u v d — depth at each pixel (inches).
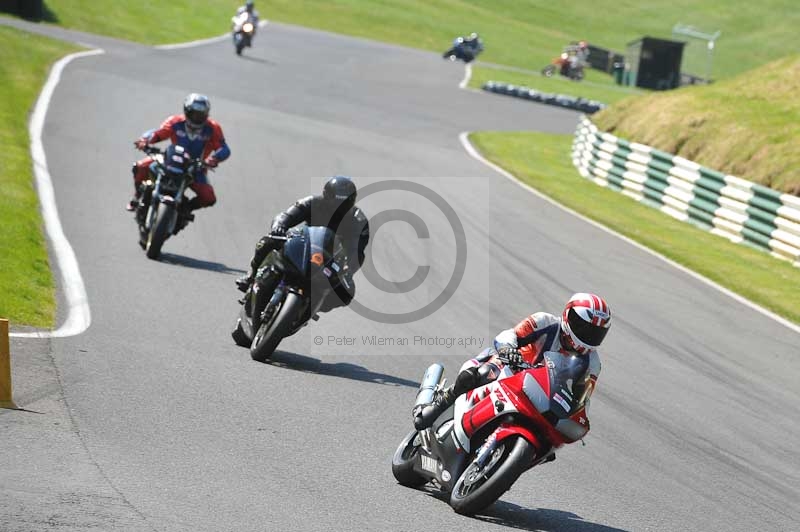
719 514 990.4
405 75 6368.1
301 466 948.0
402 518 850.8
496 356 898.7
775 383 1533.0
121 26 6190.9
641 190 3326.8
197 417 1044.5
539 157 4047.7
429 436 934.4
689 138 3659.0
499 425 878.4
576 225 2632.9
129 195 2281.0
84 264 1679.4
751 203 2751.0
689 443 1209.4
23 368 1116.5
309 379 1257.4
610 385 1405.0
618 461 1108.5
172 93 3909.9
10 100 3088.1
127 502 793.6
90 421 984.3
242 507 818.8
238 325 1365.7
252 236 2094.0
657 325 1780.3
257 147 3132.4
